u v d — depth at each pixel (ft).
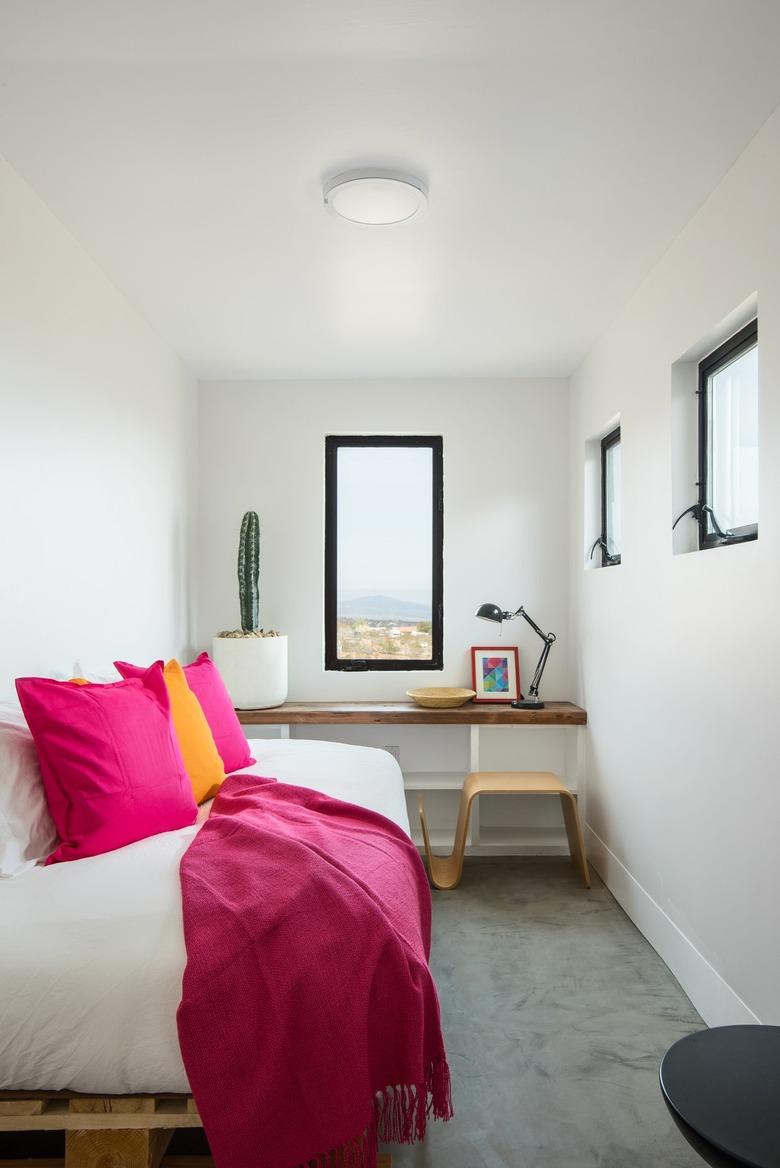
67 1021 4.79
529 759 14.65
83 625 9.14
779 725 6.59
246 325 11.85
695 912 8.48
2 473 7.21
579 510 13.89
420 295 10.74
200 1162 5.59
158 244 9.09
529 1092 7.00
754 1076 4.21
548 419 14.73
